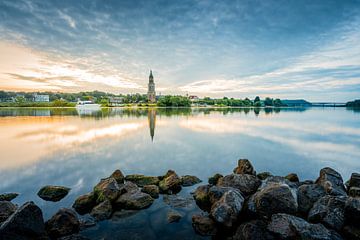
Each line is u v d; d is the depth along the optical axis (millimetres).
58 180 14250
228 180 11891
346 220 7844
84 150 23328
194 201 10602
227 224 8062
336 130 43000
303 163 19625
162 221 8758
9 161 18844
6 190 12547
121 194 10594
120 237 7711
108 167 17219
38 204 10578
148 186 11664
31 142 27859
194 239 7664
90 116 77500
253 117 79812
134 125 48000
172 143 27734
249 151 23766
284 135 35781
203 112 112875
